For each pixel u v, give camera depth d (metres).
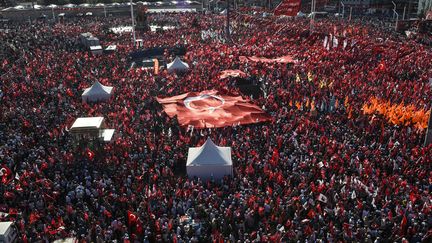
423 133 31.19
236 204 22.25
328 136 30.72
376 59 53.56
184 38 74.06
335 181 23.81
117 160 26.98
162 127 33.22
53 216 21.75
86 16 119.94
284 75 47.09
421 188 24.20
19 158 27.81
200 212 21.75
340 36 64.75
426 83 42.75
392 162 26.52
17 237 20.03
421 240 19.52
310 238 19.20
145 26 87.19
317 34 65.31
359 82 42.91
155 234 20.16
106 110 36.72
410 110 33.94
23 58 57.34
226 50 60.31
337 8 137.25
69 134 30.38
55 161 26.77
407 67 49.09
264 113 35.91
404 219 19.91
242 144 29.27
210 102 38.16
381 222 20.75
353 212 21.45
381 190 23.19
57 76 48.00
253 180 25.06
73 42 71.19
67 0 144.25
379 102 36.69
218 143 30.42
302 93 40.41
